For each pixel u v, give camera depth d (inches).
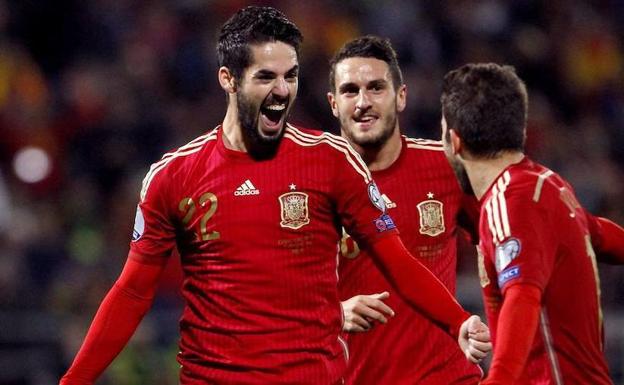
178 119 1887.3
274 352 649.6
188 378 673.0
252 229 650.8
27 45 2012.8
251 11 650.2
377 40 773.3
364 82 758.5
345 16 2128.4
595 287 614.5
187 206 661.9
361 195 661.3
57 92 1930.4
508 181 606.2
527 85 2176.4
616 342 1362.0
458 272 1550.2
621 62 2298.2
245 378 650.8
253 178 655.1
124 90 1932.8
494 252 593.3
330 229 662.5
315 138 666.2
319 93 1959.9
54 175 1792.6
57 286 1491.1
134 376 1341.0
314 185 655.1
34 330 1365.7
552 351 599.2
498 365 558.3
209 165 662.5
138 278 674.8
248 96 643.5
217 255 657.0
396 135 773.3
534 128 2025.1
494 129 619.2
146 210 670.5
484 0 2228.1
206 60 2000.5
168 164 669.3
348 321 698.2
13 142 1802.4
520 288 573.9
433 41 2133.4
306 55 2021.4
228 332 655.1
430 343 749.3
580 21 2300.7
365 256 753.6
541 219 591.2
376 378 750.5
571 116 2181.3
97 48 2026.3
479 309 1376.7
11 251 1565.0
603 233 663.8
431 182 768.9
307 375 650.8
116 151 1813.5
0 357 1343.5
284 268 650.2
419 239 762.2
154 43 2015.3
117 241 1668.3
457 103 626.8
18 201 1715.1
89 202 1731.1
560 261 600.7
